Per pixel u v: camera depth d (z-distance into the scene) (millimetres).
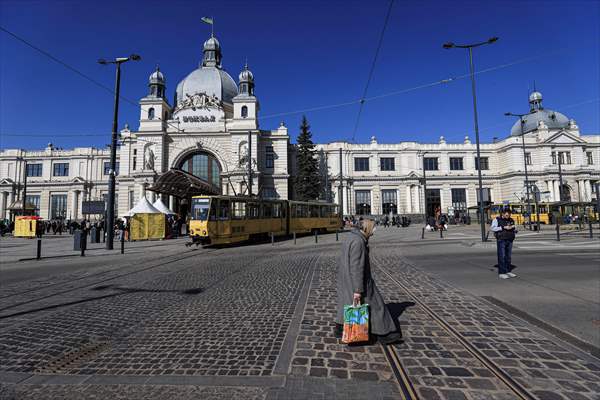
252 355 4215
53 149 60281
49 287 8844
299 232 27953
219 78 51844
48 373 3824
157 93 49406
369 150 55750
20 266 13172
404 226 46156
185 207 46344
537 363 3842
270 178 49625
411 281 8641
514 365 3793
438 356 4066
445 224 33594
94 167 58906
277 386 3402
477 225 43875
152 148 46875
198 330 5184
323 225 31422
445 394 3191
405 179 55156
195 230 19250
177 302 6949
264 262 12938
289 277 9570
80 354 4348
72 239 30297
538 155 54656
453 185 55781
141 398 3225
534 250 14211
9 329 5387
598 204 18469
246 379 3566
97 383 3549
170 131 47375
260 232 23094
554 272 9273
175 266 12406
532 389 3266
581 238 19094
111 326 5445
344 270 4395
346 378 3549
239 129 46719
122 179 48469
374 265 11523
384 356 4102
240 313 6047
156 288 8391
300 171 50000
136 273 10906
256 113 48469
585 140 57312
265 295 7414
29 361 4164
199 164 48031
